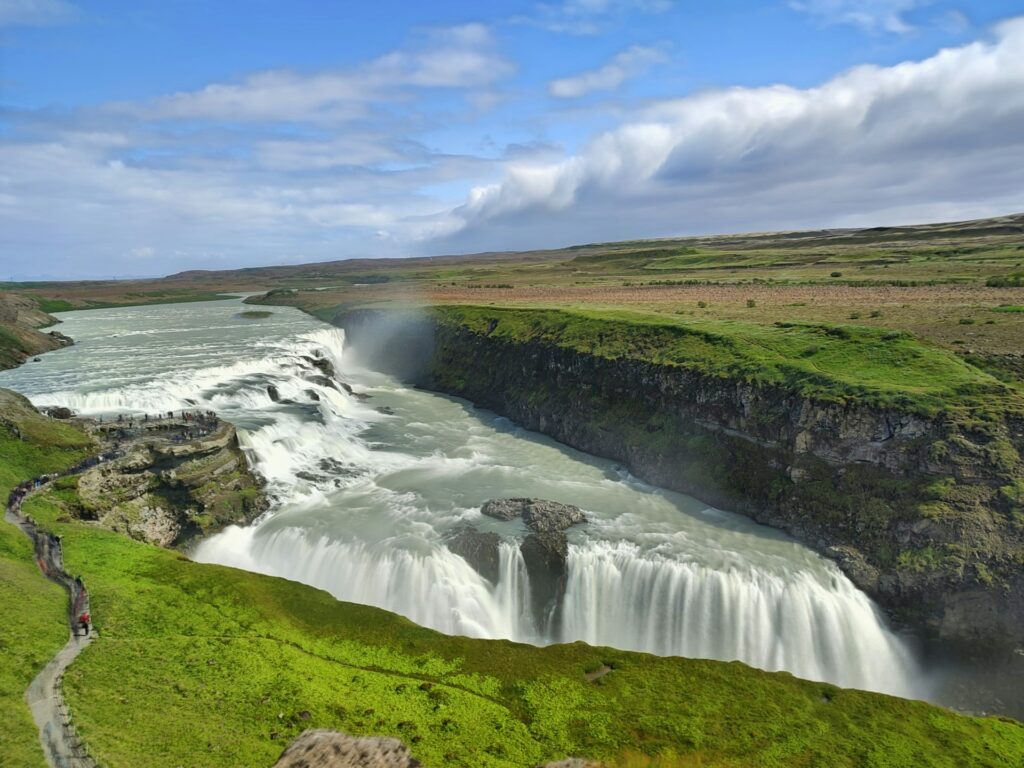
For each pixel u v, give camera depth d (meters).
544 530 48.25
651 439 63.03
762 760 26.80
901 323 65.88
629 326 78.56
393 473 61.88
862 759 27.03
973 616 38.69
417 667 32.78
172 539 48.34
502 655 34.41
